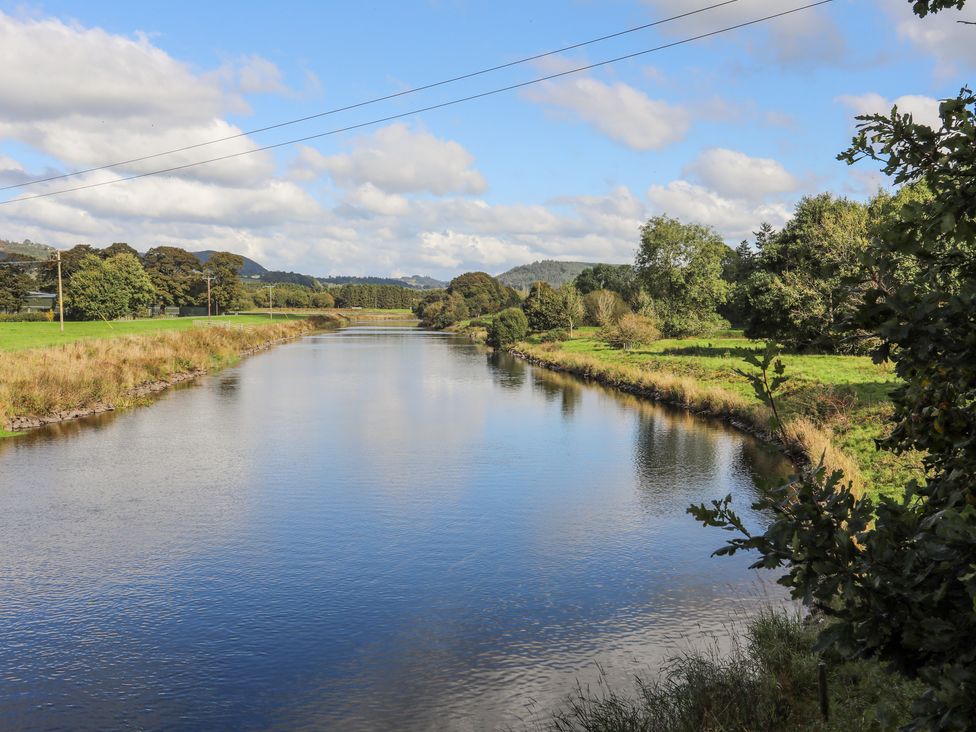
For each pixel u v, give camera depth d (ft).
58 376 103.50
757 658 28.55
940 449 10.53
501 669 31.04
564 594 39.19
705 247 226.58
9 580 41.47
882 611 9.85
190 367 160.25
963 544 9.32
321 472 67.77
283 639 34.24
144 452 76.69
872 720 20.12
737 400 98.02
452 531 50.26
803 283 139.33
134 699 29.17
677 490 60.49
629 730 24.12
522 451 76.95
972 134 10.38
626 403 115.03
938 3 11.25
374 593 39.63
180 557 45.24
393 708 28.14
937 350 10.12
